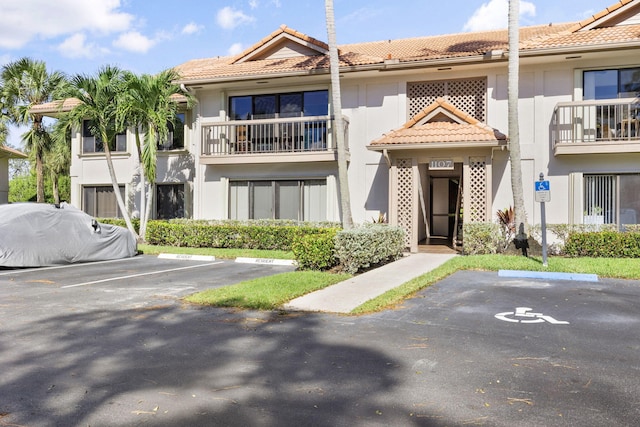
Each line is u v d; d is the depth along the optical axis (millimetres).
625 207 14641
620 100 13844
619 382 4484
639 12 14891
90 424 3727
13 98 22453
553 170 15273
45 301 8406
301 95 18078
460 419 3756
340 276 10391
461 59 15258
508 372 4766
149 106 16922
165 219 20031
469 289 9211
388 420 3752
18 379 4676
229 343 5801
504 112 15844
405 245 14930
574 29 15297
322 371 4828
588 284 9688
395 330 6332
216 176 18844
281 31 18547
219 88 18656
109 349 5602
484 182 14820
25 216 13312
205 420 3781
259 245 16266
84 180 21062
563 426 3621
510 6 13469
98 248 14602
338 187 17359
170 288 9648
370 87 17203
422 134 14992
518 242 13602
